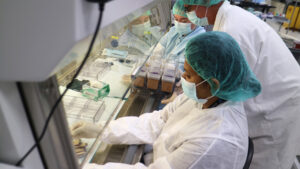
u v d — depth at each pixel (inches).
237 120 38.7
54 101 19.8
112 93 49.6
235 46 37.6
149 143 50.8
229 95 39.3
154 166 38.4
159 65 74.0
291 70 54.0
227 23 53.2
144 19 68.6
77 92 46.6
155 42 79.1
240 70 36.8
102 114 44.8
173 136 43.9
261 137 57.7
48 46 14.7
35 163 21.7
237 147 35.6
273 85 53.3
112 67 58.3
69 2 13.1
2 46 15.3
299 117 53.9
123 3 21.2
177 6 78.4
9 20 14.4
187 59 38.7
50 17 13.8
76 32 13.9
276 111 54.9
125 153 47.9
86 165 39.6
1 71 16.2
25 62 15.5
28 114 20.1
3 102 17.2
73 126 39.0
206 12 60.4
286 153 56.7
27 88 18.5
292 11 127.3
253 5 127.3
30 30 14.4
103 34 21.8
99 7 16.1
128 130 50.7
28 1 13.6
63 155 23.5
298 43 110.0
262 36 52.0
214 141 35.1
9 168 19.6
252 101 55.6
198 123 40.1
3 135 18.7
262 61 52.3
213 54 35.8
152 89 71.6
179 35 93.9
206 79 37.5
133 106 64.8
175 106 54.3
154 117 55.2
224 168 35.0
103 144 49.4
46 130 20.7
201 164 34.7
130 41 67.2
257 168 60.1
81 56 20.2
